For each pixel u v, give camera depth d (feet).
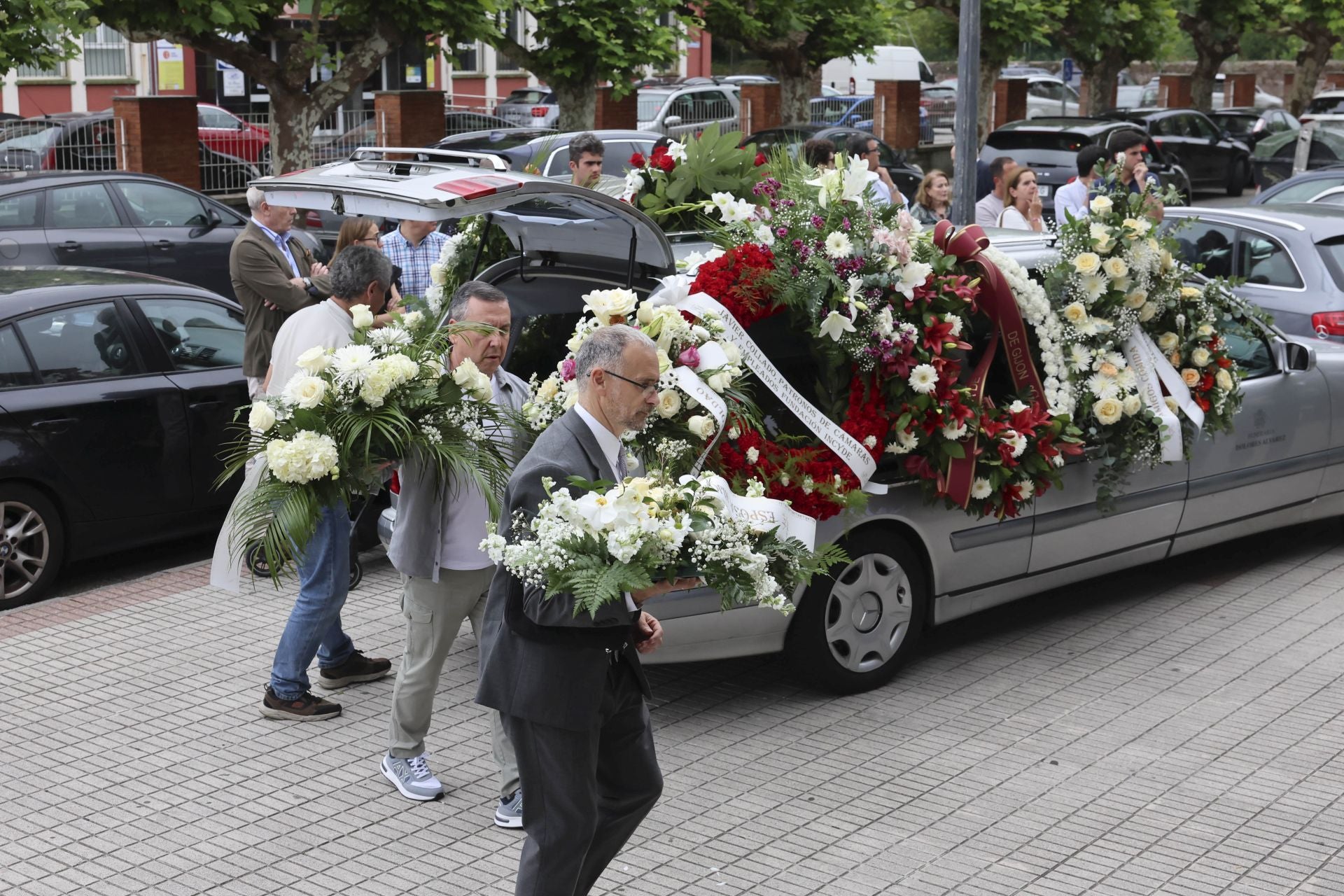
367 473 15.89
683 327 16.79
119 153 63.41
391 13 57.57
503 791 16.34
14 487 23.80
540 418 16.46
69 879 15.19
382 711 19.66
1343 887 15.15
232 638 22.36
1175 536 24.06
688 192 22.52
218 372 26.66
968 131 33.91
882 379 18.99
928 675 21.12
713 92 90.27
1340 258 33.47
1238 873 15.43
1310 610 24.02
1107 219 21.88
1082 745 18.66
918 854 15.81
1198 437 23.53
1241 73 157.48
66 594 25.22
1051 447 20.04
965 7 33.47
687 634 18.65
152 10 51.37
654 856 15.72
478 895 14.98
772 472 18.07
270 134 61.67
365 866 15.56
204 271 44.06
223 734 18.86
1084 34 100.22
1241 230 34.73
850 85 132.46
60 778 17.56
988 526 21.13
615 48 66.74
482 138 51.34
